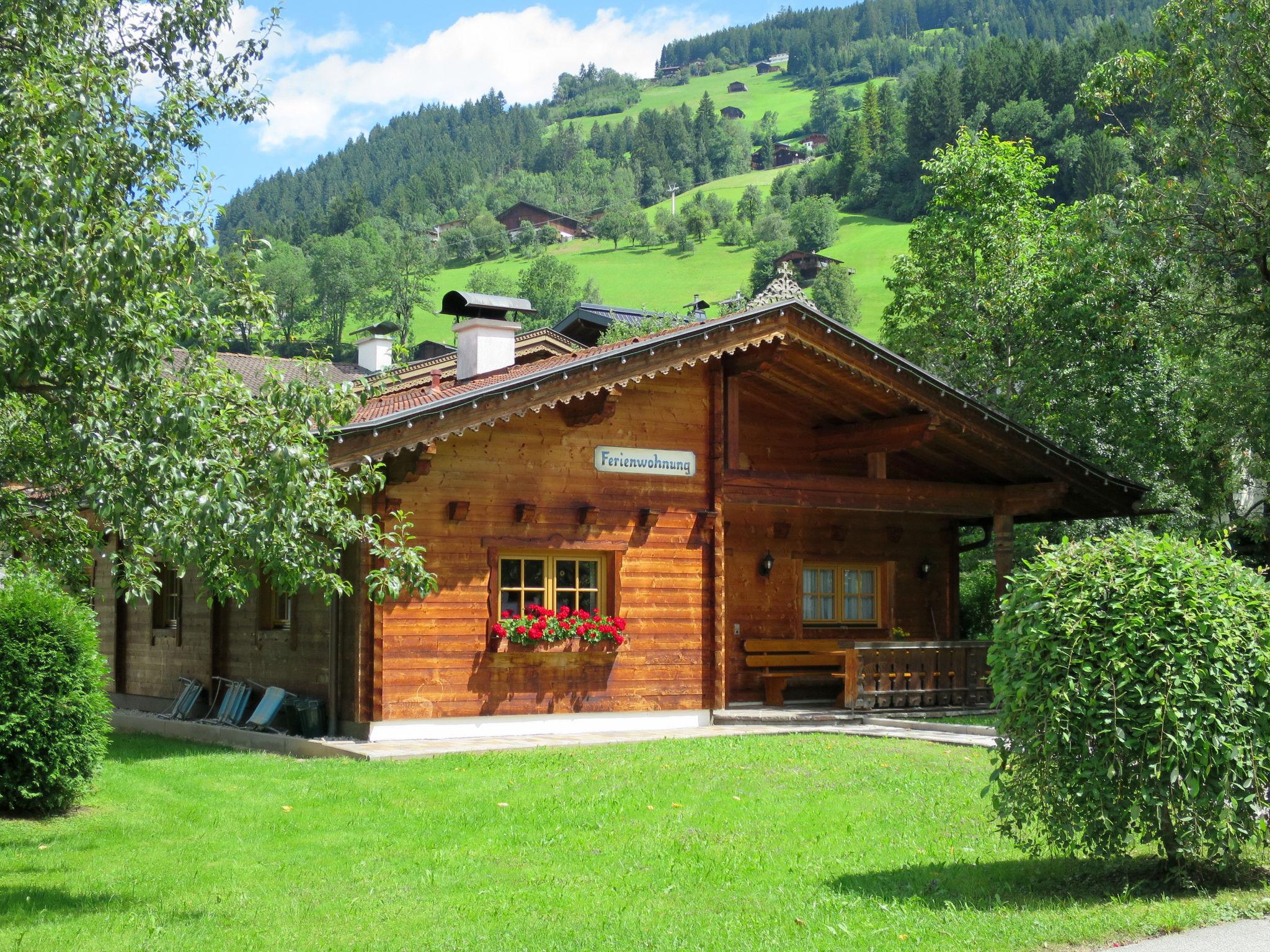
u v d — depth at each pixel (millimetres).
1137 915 6578
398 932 6781
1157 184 21109
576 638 15242
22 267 6914
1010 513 18609
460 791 10945
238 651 17016
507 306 19938
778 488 16984
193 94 11812
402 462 14203
